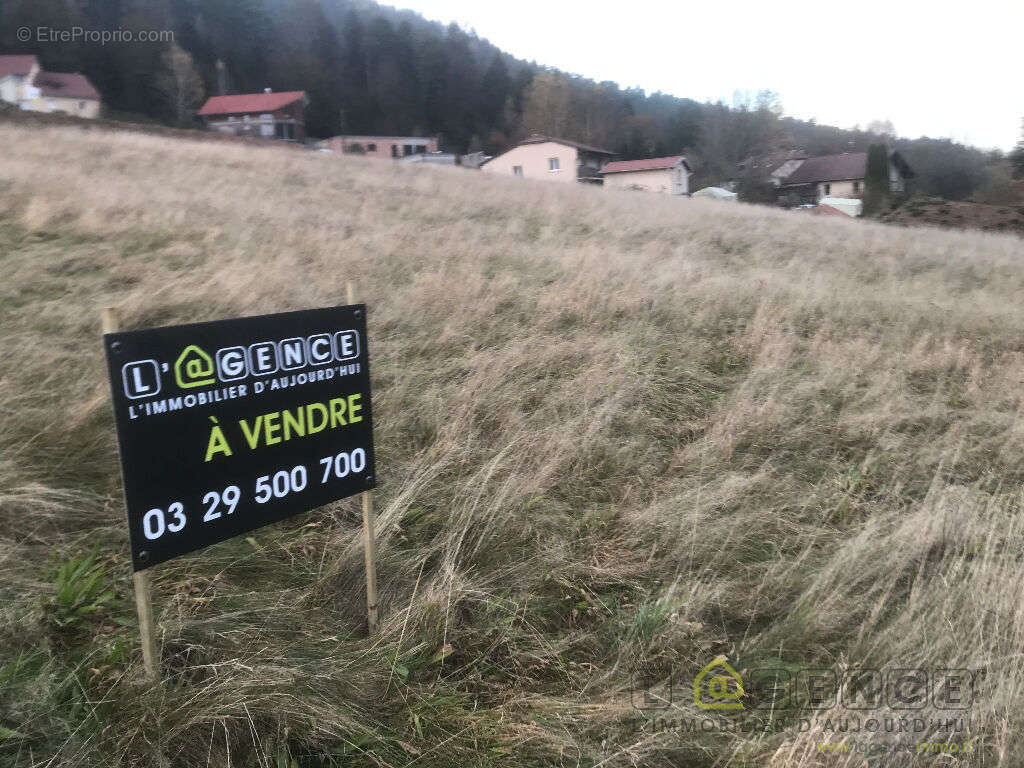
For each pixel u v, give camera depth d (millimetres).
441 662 2812
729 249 14383
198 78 79000
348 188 18016
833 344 7371
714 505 4109
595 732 2564
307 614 2994
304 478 2650
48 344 5066
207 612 2855
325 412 2697
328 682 2557
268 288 6891
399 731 2463
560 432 4727
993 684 2748
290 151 31062
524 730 2482
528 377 5645
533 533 3750
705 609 3312
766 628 3260
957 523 4016
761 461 4891
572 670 2908
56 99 61750
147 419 2195
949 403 6320
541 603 3258
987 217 36188
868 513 4359
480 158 74688
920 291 11156
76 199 10234
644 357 6465
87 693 2348
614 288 8539
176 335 2244
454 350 6195
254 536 3408
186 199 11891
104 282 6852
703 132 89812
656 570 3598
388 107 100812
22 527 3180
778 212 29328
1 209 9094
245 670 2479
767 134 83375
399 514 3604
